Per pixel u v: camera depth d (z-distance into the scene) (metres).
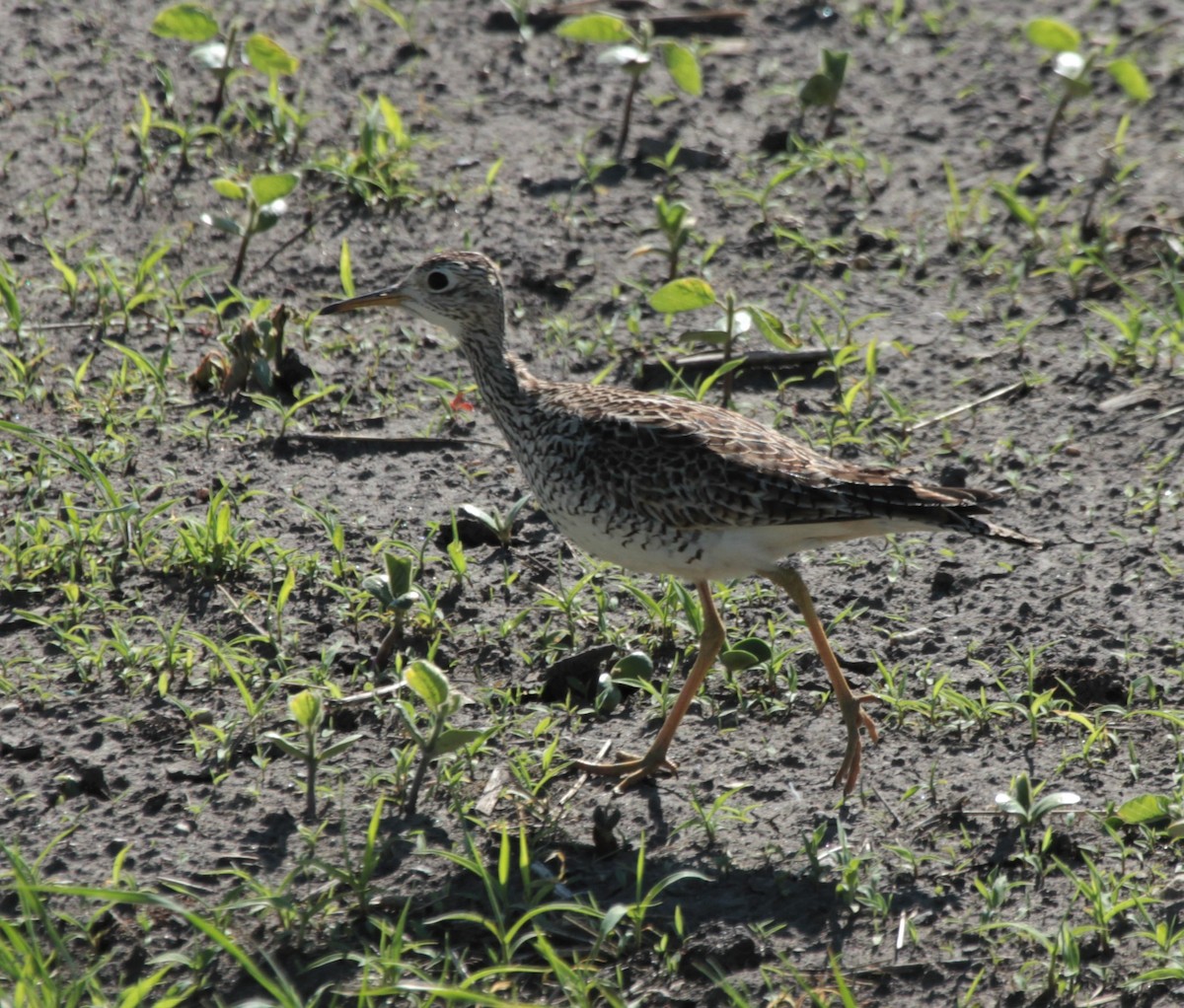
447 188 16.33
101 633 10.76
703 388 13.18
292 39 19.05
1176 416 13.08
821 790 9.58
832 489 9.36
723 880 8.86
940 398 13.62
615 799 9.54
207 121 17.28
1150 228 15.55
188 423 13.01
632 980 8.21
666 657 10.85
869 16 20.06
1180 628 10.88
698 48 19.39
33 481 12.16
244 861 8.91
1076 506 12.26
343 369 13.90
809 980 8.16
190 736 9.88
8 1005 7.43
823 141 17.48
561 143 17.41
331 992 8.05
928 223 16.16
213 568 11.27
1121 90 18.64
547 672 10.50
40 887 7.87
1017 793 8.96
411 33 19.16
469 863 8.43
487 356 10.99
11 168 16.33
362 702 10.17
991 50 19.56
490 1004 7.54
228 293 14.80
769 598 11.41
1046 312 14.73
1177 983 8.01
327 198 16.16
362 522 12.00
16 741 9.78
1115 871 8.79
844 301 14.97
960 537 12.02
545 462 10.22
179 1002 7.97
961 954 8.32
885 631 11.06
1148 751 9.80
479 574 11.55
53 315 14.32
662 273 15.39
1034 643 10.84
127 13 19.33
